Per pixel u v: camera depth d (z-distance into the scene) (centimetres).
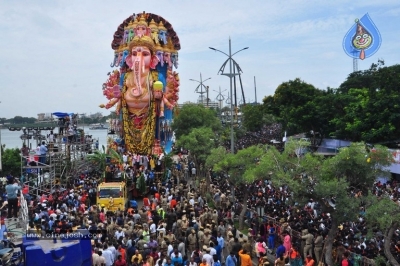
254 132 7681
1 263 1393
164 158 5272
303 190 2191
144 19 5916
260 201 3222
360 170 2214
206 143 4972
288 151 2456
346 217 2100
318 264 2119
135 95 5641
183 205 3044
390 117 4575
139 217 2825
